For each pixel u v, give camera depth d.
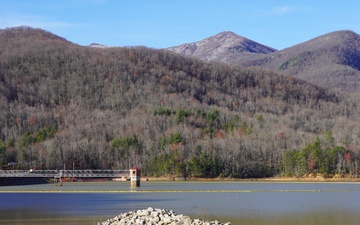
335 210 145.12
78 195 192.00
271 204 159.50
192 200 170.62
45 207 150.88
